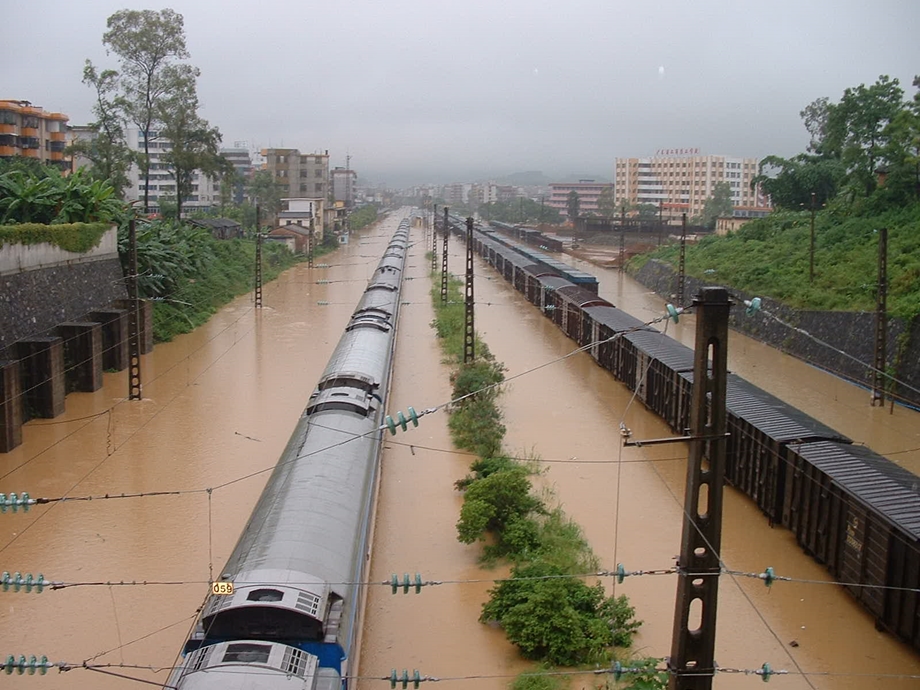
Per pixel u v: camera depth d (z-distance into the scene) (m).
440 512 23.34
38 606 18.12
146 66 66.94
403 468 26.73
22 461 27.62
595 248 117.44
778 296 51.88
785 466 22.11
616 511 23.31
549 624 16.30
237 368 41.28
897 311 38.41
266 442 29.50
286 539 14.35
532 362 43.78
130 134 130.88
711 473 11.00
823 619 17.91
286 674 11.25
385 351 31.59
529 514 22.41
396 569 20.02
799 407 35.25
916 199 60.69
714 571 11.10
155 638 16.88
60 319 37.34
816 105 95.44
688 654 11.27
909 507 17.45
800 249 60.44
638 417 33.44
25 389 32.38
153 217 74.94
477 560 20.50
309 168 146.88
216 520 22.67
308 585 12.95
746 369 43.34
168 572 19.72
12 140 82.62
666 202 165.00
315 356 44.22
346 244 127.94
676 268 72.50
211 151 72.31
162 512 23.23
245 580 12.98
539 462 27.52
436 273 85.62
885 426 32.53
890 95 73.56
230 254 74.25
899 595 16.58
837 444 21.89
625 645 16.66
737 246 70.81
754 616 18.02
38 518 22.86
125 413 33.28
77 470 26.67
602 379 40.06
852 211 64.62
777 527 22.62
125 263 47.00
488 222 184.12
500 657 16.44
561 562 19.55
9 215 41.38
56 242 37.66
